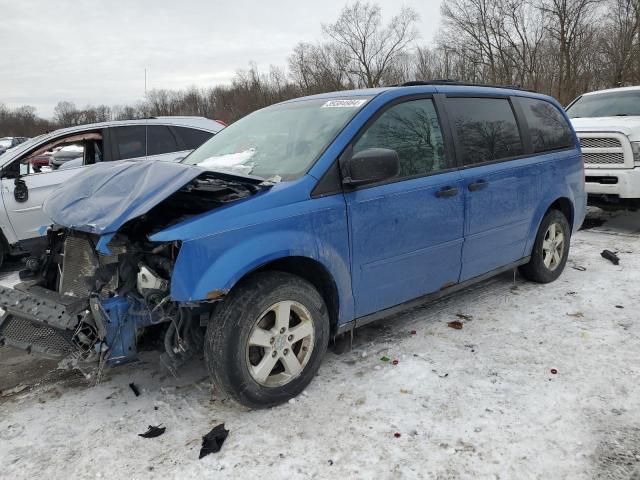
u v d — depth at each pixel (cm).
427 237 369
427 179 367
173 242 274
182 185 279
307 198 308
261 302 288
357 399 312
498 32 3616
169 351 290
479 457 259
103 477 253
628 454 258
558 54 3278
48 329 276
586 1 3080
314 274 326
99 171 338
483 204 407
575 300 461
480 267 425
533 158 461
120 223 267
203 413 304
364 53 5219
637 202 720
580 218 534
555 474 246
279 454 265
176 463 261
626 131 695
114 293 282
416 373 340
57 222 298
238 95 5503
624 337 385
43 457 270
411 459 259
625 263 569
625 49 2934
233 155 375
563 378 330
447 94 400
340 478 247
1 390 344
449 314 438
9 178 658
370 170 306
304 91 5331
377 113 350
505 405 302
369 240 334
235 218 283
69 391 338
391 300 362
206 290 268
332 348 379
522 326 410
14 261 738
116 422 298
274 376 308
